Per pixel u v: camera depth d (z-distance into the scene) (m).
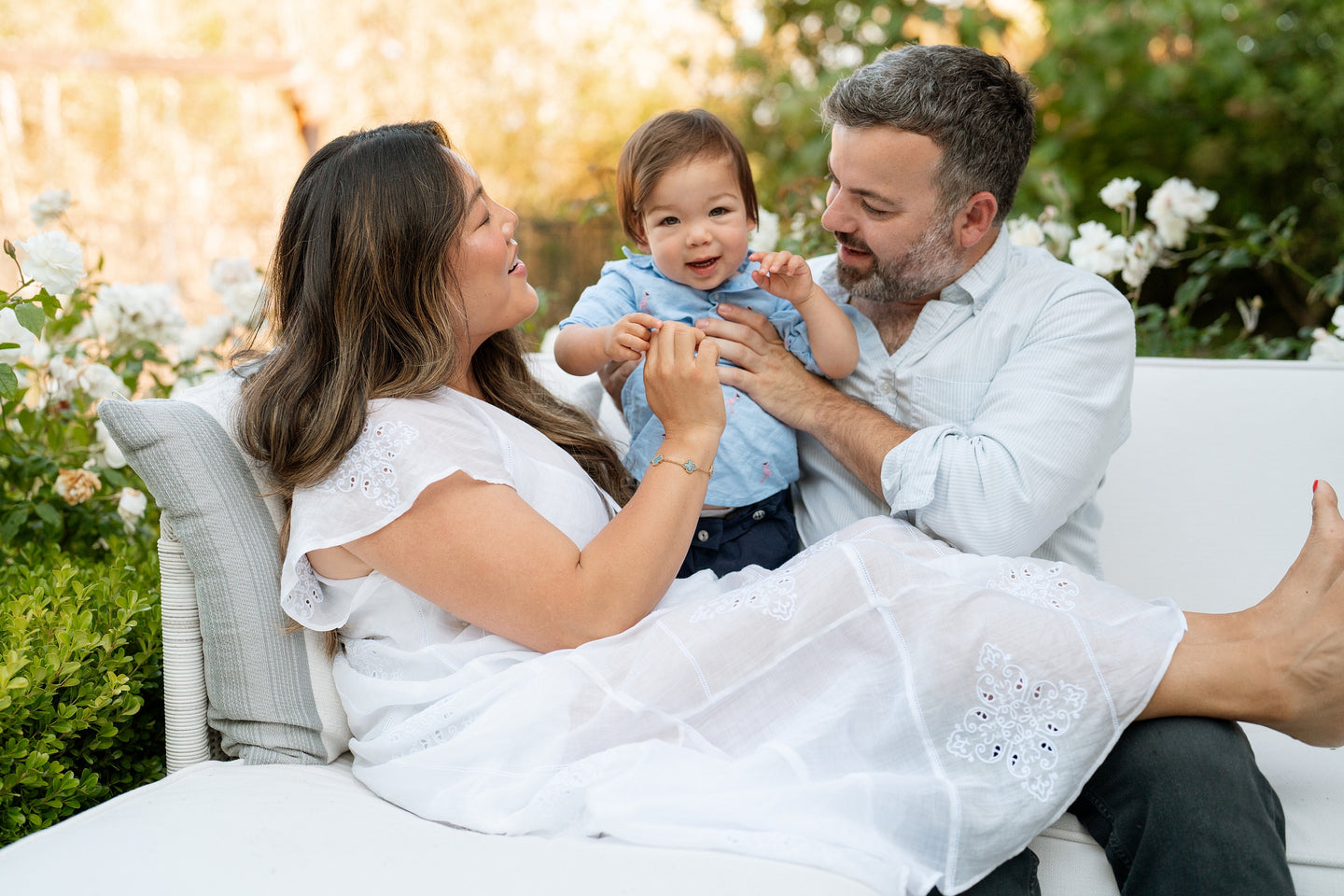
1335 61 5.36
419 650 1.53
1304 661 1.38
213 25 8.42
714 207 1.91
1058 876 1.46
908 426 1.92
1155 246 2.94
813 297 1.85
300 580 1.51
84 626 1.66
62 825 1.34
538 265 4.68
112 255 6.88
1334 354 2.46
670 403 1.56
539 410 1.88
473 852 1.28
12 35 8.30
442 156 1.59
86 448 2.35
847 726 1.43
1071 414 1.73
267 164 7.80
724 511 1.90
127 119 7.55
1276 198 5.64
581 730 1.43
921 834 1.35
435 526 1.43
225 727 1.58
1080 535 1.88
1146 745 1.40
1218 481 2.09
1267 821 1.36
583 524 1.64
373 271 1.51
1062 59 5.69
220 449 1.57
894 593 1.46
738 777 1.38
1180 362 2.22
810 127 6.43
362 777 1.51
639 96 8.06
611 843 1.33
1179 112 5.81
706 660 1.46
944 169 1.75
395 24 7.96
